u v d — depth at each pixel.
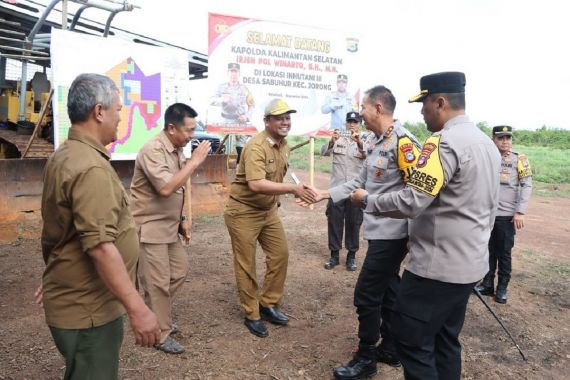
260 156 3.55
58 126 5.53
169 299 3.42
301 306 4.37
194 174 7.59
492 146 2.42
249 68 7.16
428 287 2.40
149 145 3.23
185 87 6.45
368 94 3.12
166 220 3.33
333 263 5.55
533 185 15.73
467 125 2.41
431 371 2.45
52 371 3.07
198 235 6.69
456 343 2.64
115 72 5.84
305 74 7.59
